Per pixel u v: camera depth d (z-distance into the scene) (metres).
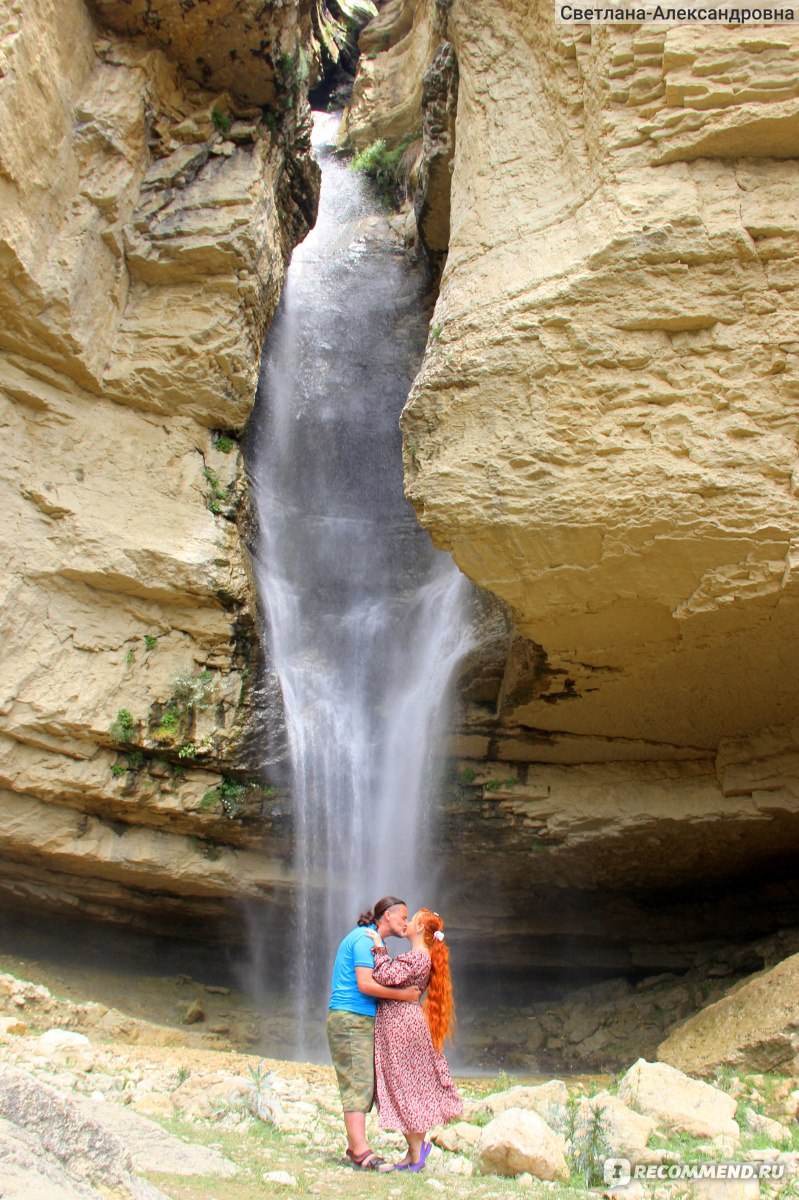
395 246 15.72
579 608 8.05
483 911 10.95
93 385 9.80
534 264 8.54
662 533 7.54
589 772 10.15
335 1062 4.41
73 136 9.87
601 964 11.30
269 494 11.93
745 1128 5.10
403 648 11.20
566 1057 10.02
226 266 10.48
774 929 10.98
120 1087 5.45
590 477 7.67
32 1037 6.58
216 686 9.59
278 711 9.98
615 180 8.16
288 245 13.20
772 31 8.01
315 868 10.13
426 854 10.40
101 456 9.70
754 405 7.54
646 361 7.80
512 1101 5.27
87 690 8.95
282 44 11.25
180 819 9.43
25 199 9.06
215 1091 5.49
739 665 8.52
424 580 11.76
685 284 7.82
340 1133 5.10
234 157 11.16
